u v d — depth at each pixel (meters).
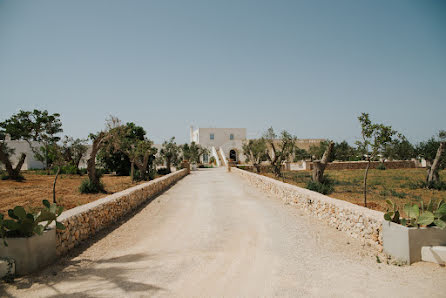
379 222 5.55
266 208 10.38
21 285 4.13
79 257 5.42
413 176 21.41
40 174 24.34
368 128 9.70
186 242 6.44
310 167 34.69
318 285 4.15
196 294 3.89
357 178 20.59
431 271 4.44
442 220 4.88
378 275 4.44
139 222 8.53
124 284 4.21
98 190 14.43
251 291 3.98
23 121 16.06
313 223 8.02
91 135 21.25
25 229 4.60
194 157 44.72
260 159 29.08
